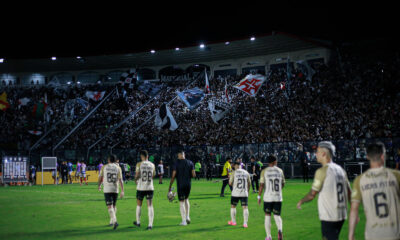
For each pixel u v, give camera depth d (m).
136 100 51.44
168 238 9.52
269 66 52.81
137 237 9.64
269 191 9.03
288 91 42.09
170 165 39.94
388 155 29.86
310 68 43.62
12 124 50.34
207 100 46.81
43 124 47.84
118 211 14.91
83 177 35.12
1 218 13.00
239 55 53.44
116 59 55.31
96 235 9.93
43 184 35.53
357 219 4.96
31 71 60.56
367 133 33.88
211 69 56.12
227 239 9.39
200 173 37.53
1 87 58.41
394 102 37.31
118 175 11.23
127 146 44.41
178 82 53.78
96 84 56.06
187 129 43.62
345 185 6.07
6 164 32.94
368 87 40.72
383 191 4.71
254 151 36.06
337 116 37.69
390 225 4.61
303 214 13.69
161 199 19.55
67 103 50.78
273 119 40.97
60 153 40.59
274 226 11.20
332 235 5.82
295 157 34.31
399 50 43.00
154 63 57.38
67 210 15.20
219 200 18.91
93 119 49.31
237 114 43.22
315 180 6.02
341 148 32.12
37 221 12.36
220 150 37.72
